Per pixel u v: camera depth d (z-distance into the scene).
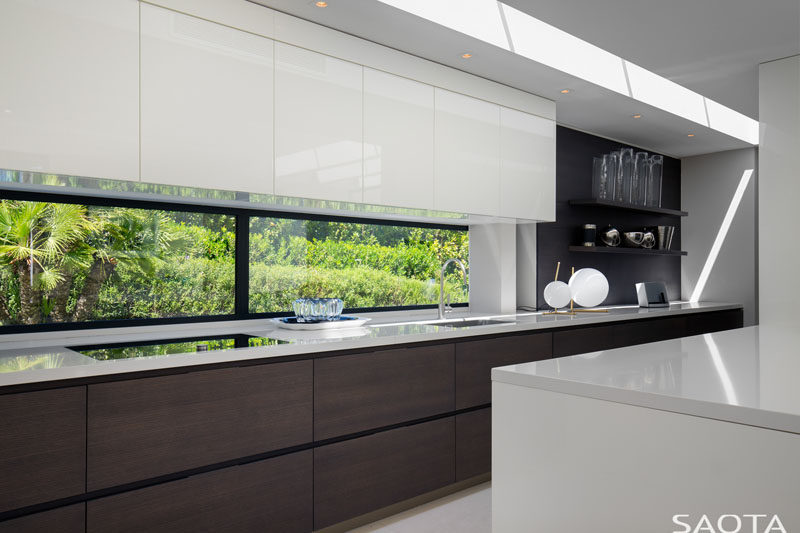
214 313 3.17
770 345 2.26
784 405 1.25
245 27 2.58
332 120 2.88
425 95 3.30
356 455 2.73
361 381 2.75
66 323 2.70
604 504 1.45
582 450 1.49
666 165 5.93
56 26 2.11
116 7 2.24
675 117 4.52
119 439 2.05
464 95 3.51
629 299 5.41
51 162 2.09
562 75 3.59
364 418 2.76
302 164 2.77
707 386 1.45
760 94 3.49
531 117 3.93
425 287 4.21
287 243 3.46
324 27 2.86
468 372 3.24
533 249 4.56
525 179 3.89
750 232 5.59
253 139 2.60
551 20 2.93
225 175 2.52
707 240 5.89
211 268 3.16
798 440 1.17
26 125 2.04
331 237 3.68
